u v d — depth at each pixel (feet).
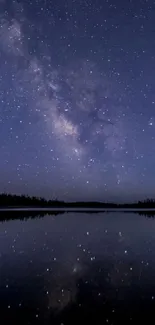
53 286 14.57
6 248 25.09
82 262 19.97
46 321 10.56
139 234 35.01
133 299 12.78
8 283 15.01
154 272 17.39
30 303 12.28
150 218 66.95
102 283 15.15
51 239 30.60
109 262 20.01
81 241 29.35
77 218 64.90
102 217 70.33
